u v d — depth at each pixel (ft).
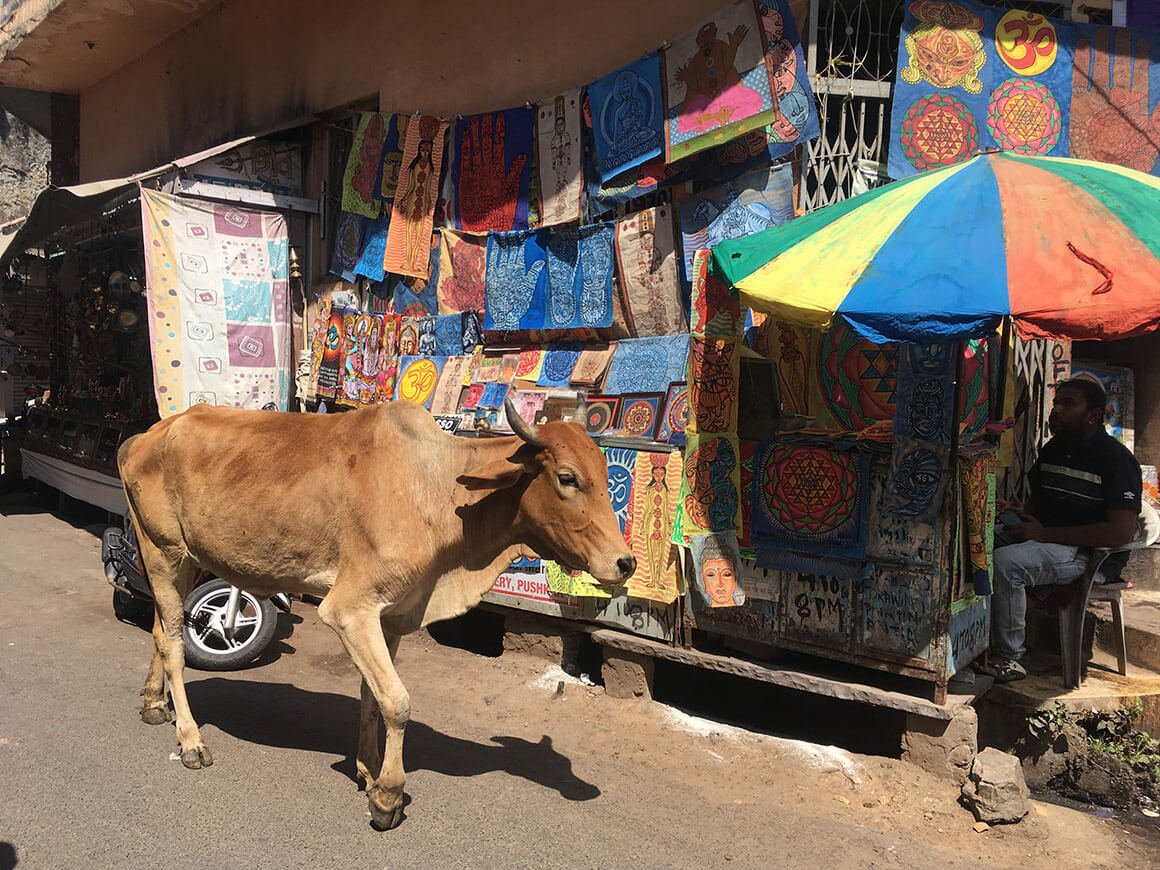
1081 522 15.24
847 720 16.38
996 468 15.38
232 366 24.76
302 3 27.27
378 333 23.89
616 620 16.58
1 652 18.01
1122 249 11.01
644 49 18.92
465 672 17.65
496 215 21.07
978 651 14.67
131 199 25.25
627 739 14.80
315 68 26.81
